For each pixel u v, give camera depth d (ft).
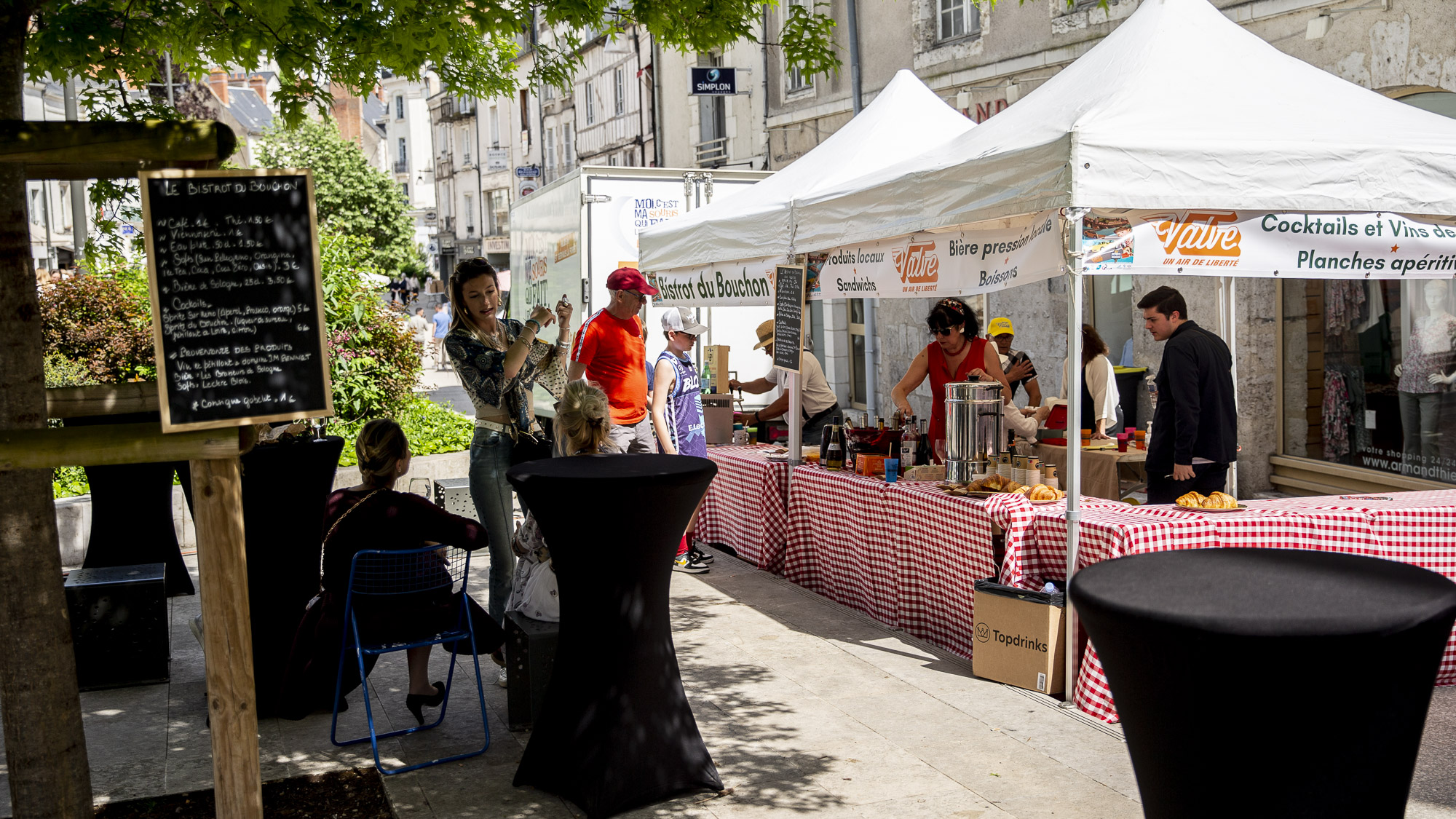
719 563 25.48
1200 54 16.20
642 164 87.61
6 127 8.98
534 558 15.42
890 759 13.87
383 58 15.15
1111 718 14.94
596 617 12.21
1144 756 6.13
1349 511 16.05
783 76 56.29
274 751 14.70
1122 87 15.43
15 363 9.53
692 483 11.79
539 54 19.85
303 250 9.59
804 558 23.07
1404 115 16.24
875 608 20.30
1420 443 26.99
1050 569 16.63
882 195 18.38
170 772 14.08
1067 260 14.40
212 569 9.35
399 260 140.56
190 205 9.19
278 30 14.28
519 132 150.10
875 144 23.11
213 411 9.29
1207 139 14.32
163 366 9.12
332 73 16.61
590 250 34.30
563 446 15.34
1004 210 15.25
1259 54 16.75
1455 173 14.92
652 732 12.50
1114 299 36.42
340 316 33.27
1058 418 23.57
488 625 15.05
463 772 13.79
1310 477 29.81
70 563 25.14
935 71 44.27
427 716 15.93
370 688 17.37
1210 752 5.75
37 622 9.75
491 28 14.90
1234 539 15.26
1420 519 16.16
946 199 16.57
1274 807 5.67
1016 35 39.78
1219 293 21.47
